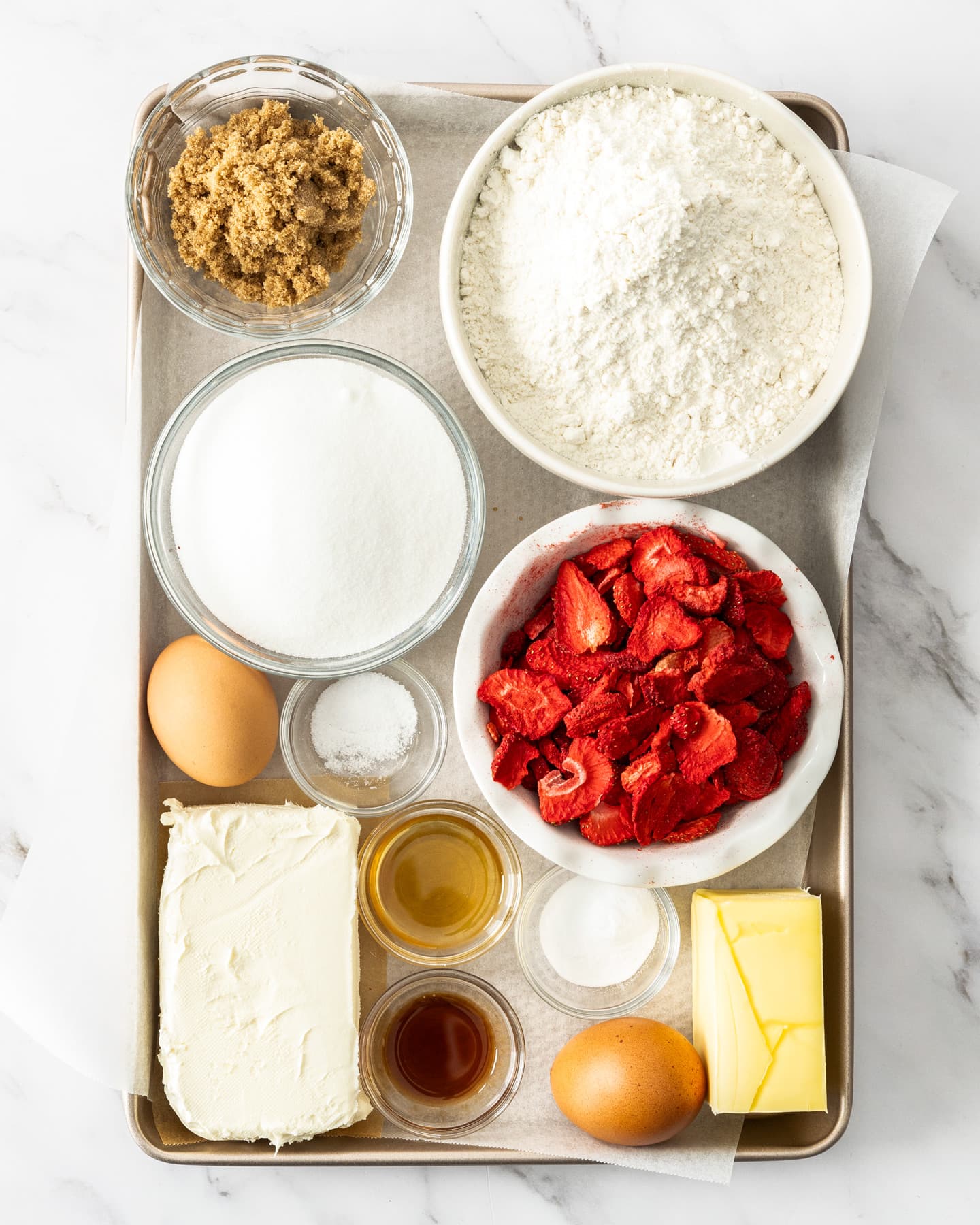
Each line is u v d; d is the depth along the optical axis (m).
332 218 1.08
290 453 1.06
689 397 1.07
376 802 1.20
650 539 1.07
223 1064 1.10
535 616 1.14
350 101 1.11
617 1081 1.06
